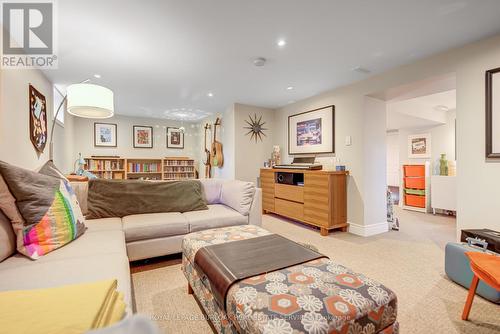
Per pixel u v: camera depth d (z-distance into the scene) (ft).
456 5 5.47
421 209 15.99
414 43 7.23
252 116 15.03
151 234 6.75
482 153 6.96
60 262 3.94
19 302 2.32
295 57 8.16
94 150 17.01
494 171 6.75
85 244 4.89
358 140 10.46
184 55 7.95
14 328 1.94
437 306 5.04
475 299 5.28
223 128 16.12
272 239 5.17
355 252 8.17
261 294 3.08
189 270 5.20
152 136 19.16
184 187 8.86
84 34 6.59
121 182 8.09
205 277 4.21
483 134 6.93
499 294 4.96
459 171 7.43
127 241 6.50
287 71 9.35
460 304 5.11
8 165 4.36
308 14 5.81
